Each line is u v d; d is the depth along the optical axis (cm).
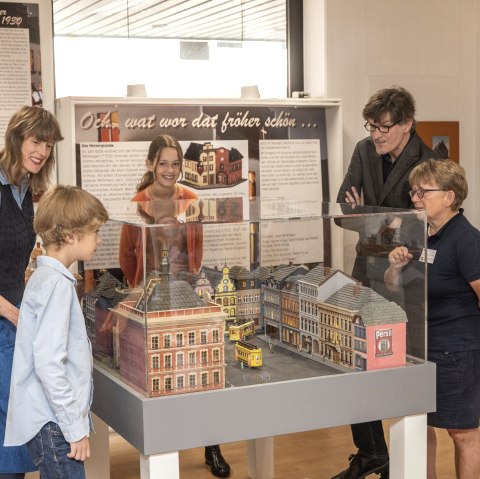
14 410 231
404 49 467
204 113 415
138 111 402
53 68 408
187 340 230
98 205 237
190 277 232
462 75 483
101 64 430
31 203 290
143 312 226
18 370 230
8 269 277
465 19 480
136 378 234
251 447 368
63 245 233
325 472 378
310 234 253
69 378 230
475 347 292
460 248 284
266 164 432
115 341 250
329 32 449
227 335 246
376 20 459
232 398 233
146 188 405
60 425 223
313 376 247
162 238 226
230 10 455
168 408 226
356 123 459
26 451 269
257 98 427
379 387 254
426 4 470
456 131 482
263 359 258
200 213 265
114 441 424
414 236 259
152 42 439
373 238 254
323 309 255
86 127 393
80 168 394
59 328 222
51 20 406
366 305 255
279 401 240
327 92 452
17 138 274
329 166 448
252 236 245
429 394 263
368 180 364
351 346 254
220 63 457
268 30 466
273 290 254
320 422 247
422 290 263
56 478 228
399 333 260
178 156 408
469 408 293
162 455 228
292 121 437
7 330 270
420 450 265
